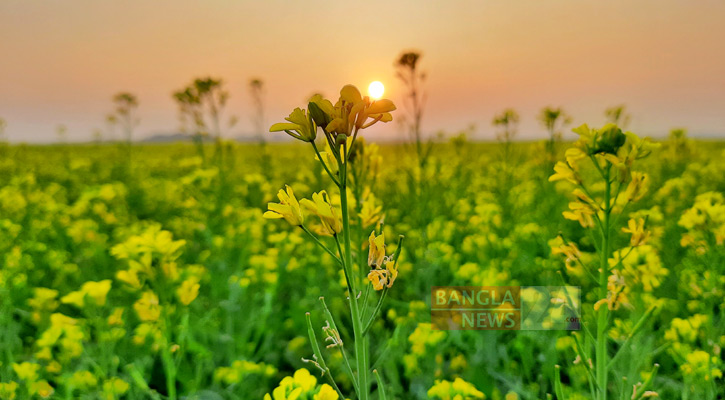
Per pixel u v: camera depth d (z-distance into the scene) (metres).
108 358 2.58
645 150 1.58
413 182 4.75
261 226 5.62
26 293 4.02
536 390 2.45
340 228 1.38
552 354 2.55
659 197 5.98
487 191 7.59
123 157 14.57
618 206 1.67
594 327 2.72
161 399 2.52
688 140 7.69
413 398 2.65
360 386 1.41
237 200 6.89
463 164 7.46
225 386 2.84
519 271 4.07
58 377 2.60
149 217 8.01
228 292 3.94
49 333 2.58
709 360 2.17
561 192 5.68
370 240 1.39
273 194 6.99
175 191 8.12
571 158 1.69
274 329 3.52
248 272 3.89
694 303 2.93
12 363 2.53
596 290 2.96
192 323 3.09
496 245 4.50
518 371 2.78
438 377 2.69
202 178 6.15
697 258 3.34
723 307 2.60
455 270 3.94
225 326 3.44
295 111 1.31
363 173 2.51
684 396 2.26
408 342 3.08
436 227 4.86
